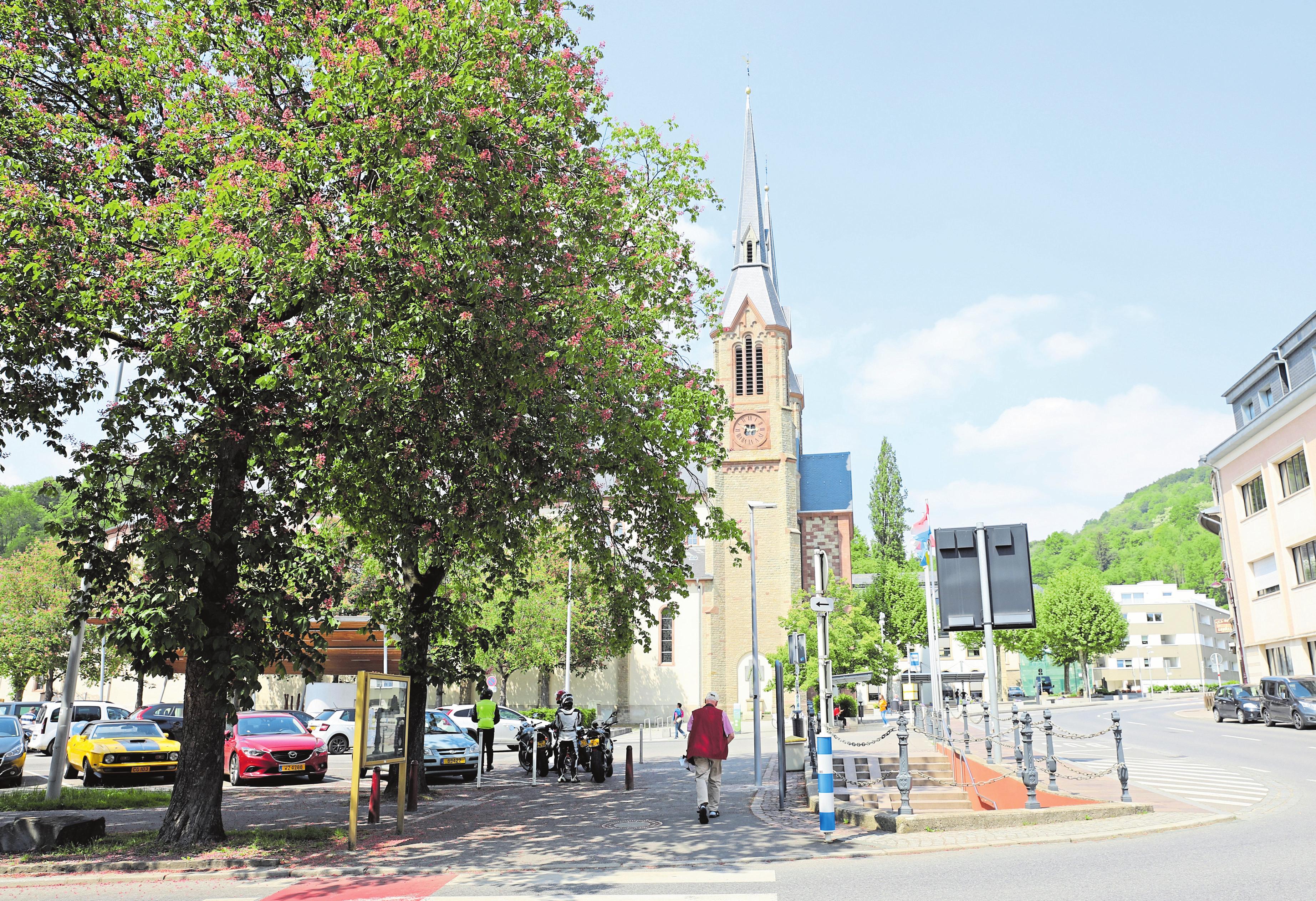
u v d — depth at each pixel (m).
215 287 10.97
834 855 9.95
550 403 13.43
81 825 11.51
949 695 76.56
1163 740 27.27
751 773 22.14
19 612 52.16
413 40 10.38
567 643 44.22
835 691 50.03
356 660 35.97
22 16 11.98
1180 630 109.06
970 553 15.48
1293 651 41.28
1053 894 7.55
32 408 12.34
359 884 9.11
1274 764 19.36
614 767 25.52
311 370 11.48
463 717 35.50
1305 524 39.44
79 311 11.17
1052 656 90.00
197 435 12.27
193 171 12.38
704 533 17.72
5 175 10.86
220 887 9.24
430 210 10.48
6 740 21.70
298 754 21.86
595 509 16.53
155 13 12.70
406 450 13.29
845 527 68.44
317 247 10.30
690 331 17.94
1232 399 47.75
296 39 12.11
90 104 12.79
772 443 64.56
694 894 8.06
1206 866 8.54
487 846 11.29
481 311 11.60
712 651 58.81
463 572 20.42
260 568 14.72
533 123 11.60
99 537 12.26
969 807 16.62
